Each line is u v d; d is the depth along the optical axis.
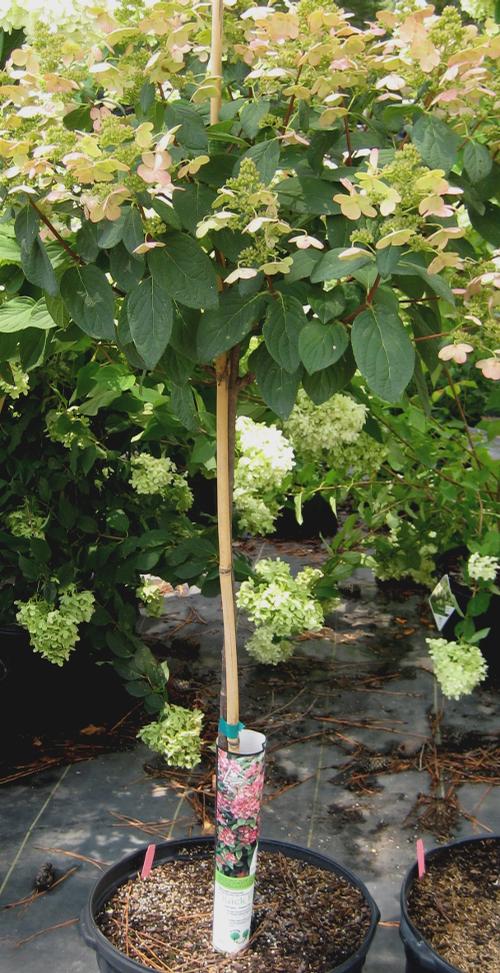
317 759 2.88
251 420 2.53
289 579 2.53
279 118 1.59
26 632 2.95
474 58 1.44
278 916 1.78
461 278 1.61
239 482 2.42
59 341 2.08
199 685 3.30
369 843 2.46
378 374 1.36
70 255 1.52
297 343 1.45
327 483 3.08
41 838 2.46
